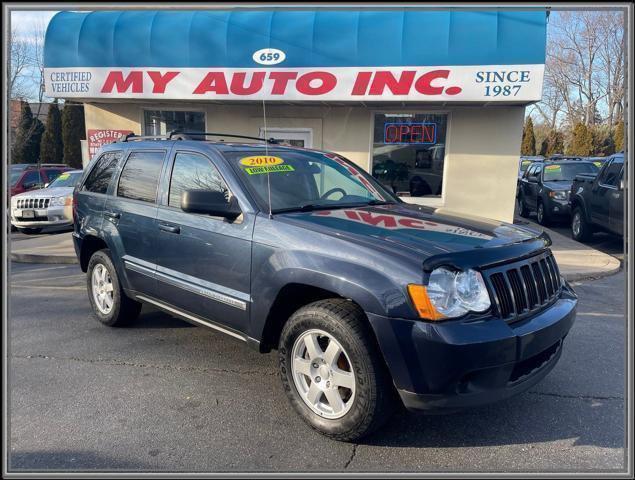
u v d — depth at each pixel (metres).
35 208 12.05
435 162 9.74
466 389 2.75
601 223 10.28
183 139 4.61
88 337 4.96
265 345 3.53
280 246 3.29
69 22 9.58
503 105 9.10
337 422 3.04
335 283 2.97
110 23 9.38
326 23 8.64
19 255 9.11
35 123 32.09
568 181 13.92
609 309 5.98
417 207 4.26
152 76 9.27
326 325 3.02
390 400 2.93
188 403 3.62
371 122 9.75
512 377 2.93
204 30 9.03
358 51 8.52
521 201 16.64
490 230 3.46
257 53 8.87
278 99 8.88
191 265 3.96
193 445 3.08
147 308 5.94
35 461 2.91
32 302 6.28
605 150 36.38
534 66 8.01
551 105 44.97
